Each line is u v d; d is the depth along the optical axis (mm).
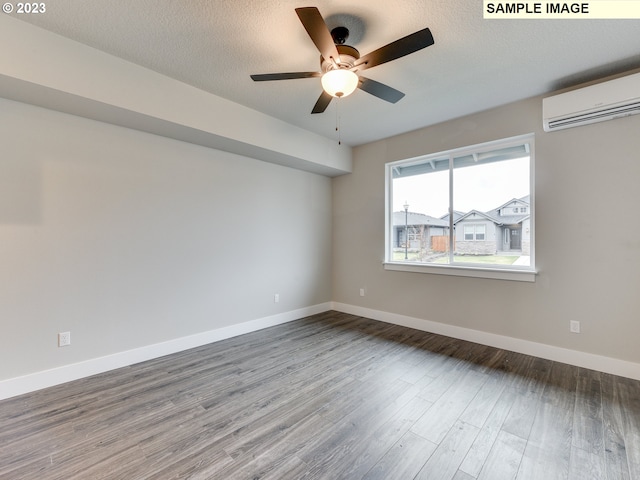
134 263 2730
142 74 2377
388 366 2650
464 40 2035
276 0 1692
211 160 3260
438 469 1488
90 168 2486
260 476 1445
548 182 2764
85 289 2469
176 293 3004
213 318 3289
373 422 1862
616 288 2453
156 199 2863
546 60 2258
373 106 3023
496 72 2422
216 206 3311
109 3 1718
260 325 3736
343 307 4559
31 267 2230
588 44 2066
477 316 3227
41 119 2266
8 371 2139
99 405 2045
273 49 2154
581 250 2604
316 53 2201
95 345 2516
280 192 3969
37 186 2252
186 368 2625
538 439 1698
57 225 2338
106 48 2146
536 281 2840
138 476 1445
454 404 2053
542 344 2812
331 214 4684
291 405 2049
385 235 4047
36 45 1929
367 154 4203
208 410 1991
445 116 3277
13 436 1725
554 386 2281
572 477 1437
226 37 2023
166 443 1675
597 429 1774
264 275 3793
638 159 2354
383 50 1680
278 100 2928
